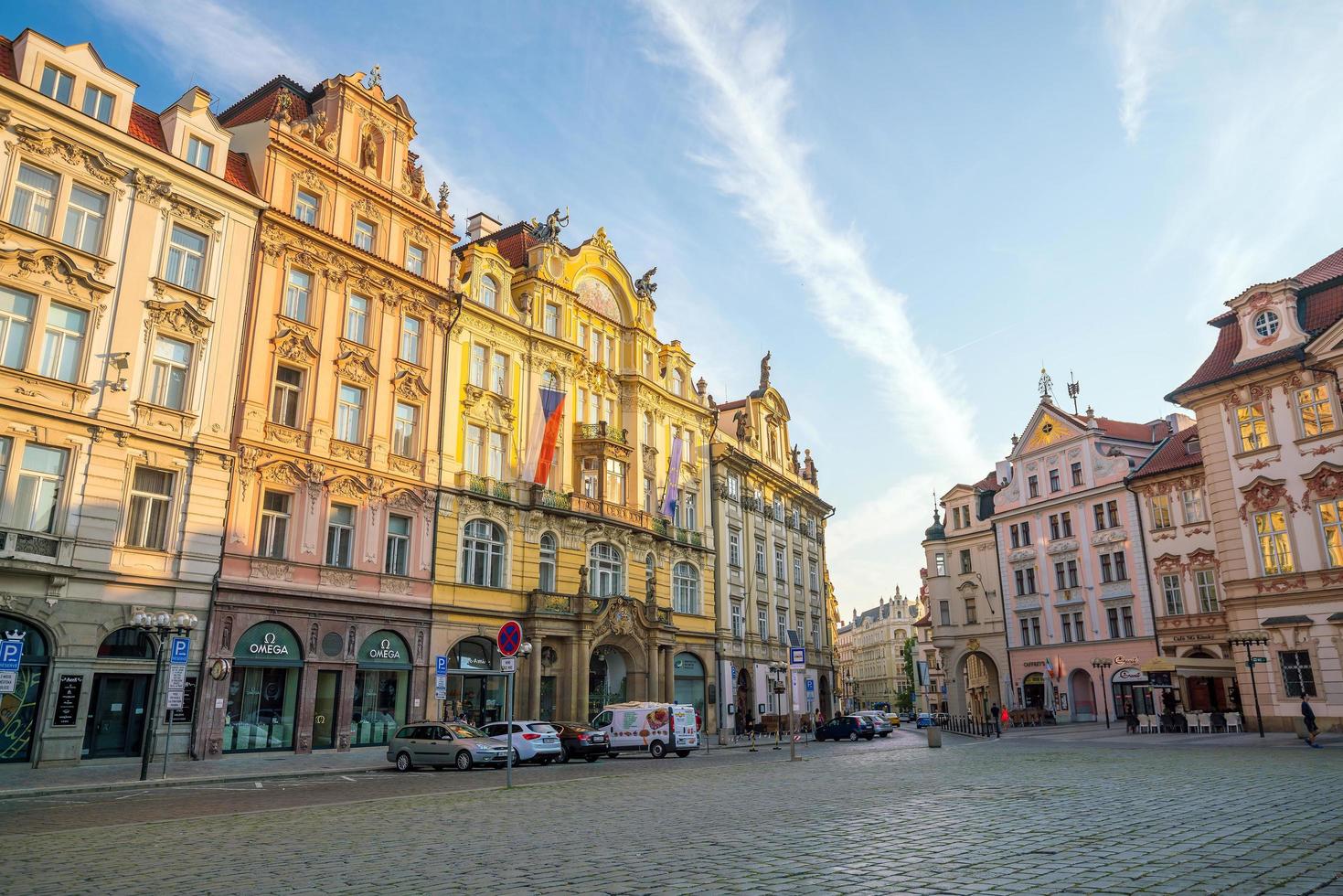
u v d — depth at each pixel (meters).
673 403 58.19
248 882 9.44
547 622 43.78
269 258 35.00
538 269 48.22
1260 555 41.91
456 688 40.41
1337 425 39.47
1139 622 59.22
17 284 27.50
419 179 42.38
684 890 8.68
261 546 33.31
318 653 34.12
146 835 13.08
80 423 28.33
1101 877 8.98
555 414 45.44
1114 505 62.09
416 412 40.38
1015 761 26.98
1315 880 8.75
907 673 168.12
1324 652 38.97
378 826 13.92
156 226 31.47
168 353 31.48
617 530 50.34
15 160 27.98
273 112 36.62
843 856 10.40
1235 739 37.28
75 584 27.64
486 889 8.91
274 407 34.66
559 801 17.48
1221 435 44.06
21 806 17.81
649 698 49.41
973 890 8.47
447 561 40.16
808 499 76.81
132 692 28.95
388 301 39.53
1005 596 70.50
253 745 31.80
